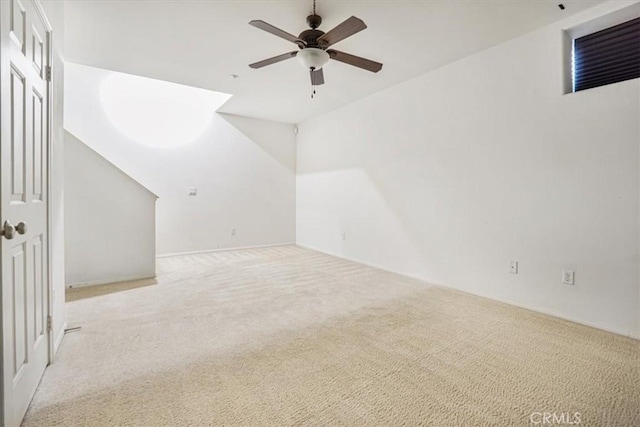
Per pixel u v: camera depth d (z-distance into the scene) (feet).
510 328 7.92
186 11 8.21
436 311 9.07
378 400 5.12
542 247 8.95
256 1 7.79
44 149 5.69
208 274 13.09
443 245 11.66
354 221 15.92
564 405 4.99
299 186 20.49
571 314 8.43
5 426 3.90
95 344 6.97
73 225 11.07
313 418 4.70
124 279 12.02
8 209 3.99
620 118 7.50
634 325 7.41
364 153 15.21
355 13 8.22
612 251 7.70
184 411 4.83
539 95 8.91
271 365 6.17
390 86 13.57
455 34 9.22
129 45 10.03
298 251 18.47
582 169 8.13
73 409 4.83
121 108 15.76
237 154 18.79
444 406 4.98
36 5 5.11
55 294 6.60
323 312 8.96
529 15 8.25
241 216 19.04
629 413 4.79
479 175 10.44
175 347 6.87
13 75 4.19
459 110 10.98
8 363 4.00
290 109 17.25
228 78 12.66
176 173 17.08
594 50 8.40
